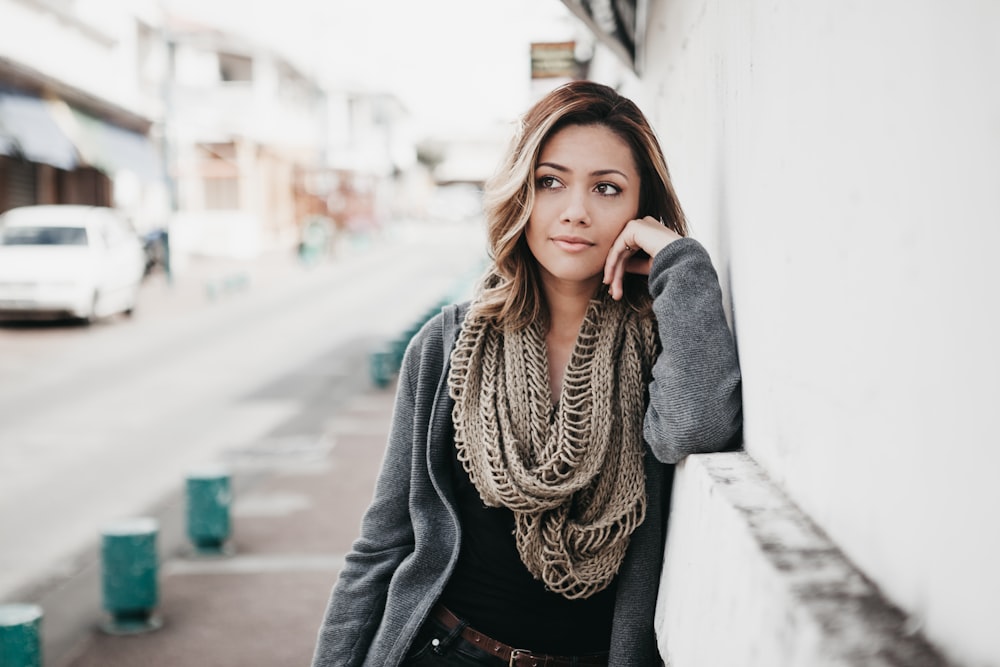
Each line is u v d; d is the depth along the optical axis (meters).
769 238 1.23
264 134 36.47
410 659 1.69
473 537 1.67
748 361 1.38
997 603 0.60
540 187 1.66
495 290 1.69
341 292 24.27
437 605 1.69
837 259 0.92
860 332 0.86
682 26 2.27
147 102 26.36
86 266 15.63
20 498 6.61
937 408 0.69
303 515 6.11
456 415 1.66
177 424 9.14
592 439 1.57
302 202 45.25
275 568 5.12
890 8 0.78
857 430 0.86
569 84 1.67
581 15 3.02
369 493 6.64
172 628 4.32
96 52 22.58
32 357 13.09
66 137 19.92
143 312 18.70
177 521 6.07
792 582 0.84
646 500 1.59
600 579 1.58
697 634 1.19
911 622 0.73
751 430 1.36
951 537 0.66
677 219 1.73
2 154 17.86
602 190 1.64
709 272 1.51
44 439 8.45
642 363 1.64
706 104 1.83
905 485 0.75
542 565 1.58
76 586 4.96
